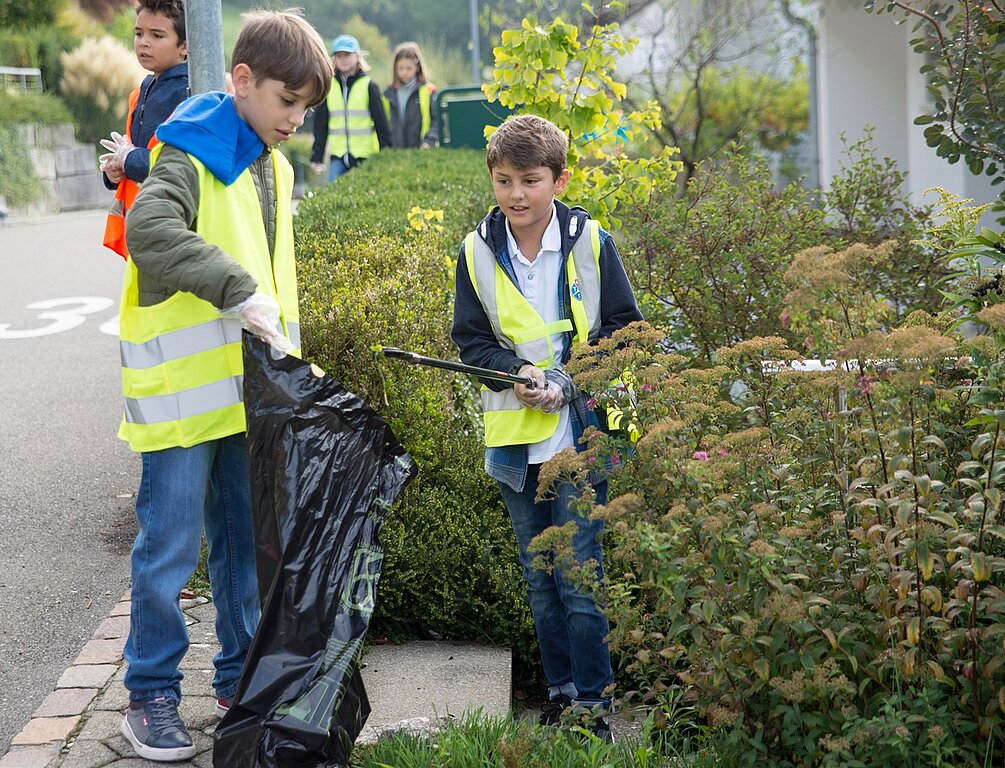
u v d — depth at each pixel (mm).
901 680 3143
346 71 14164
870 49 14648
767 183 6711
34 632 4621
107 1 33969
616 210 6613
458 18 49688
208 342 3389
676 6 17625
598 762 3367
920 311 3693
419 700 3908
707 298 6250
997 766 3057
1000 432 3205
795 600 3037
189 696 3846
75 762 3469
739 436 3250
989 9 5137
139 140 4797
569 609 3695
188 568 3436
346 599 3250
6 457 6789
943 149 5316
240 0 32031
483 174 11125
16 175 22547
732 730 3291
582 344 3572
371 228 6855
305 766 3135
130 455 6855
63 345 9688
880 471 3256
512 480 3770
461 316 3826
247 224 3471
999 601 2949
